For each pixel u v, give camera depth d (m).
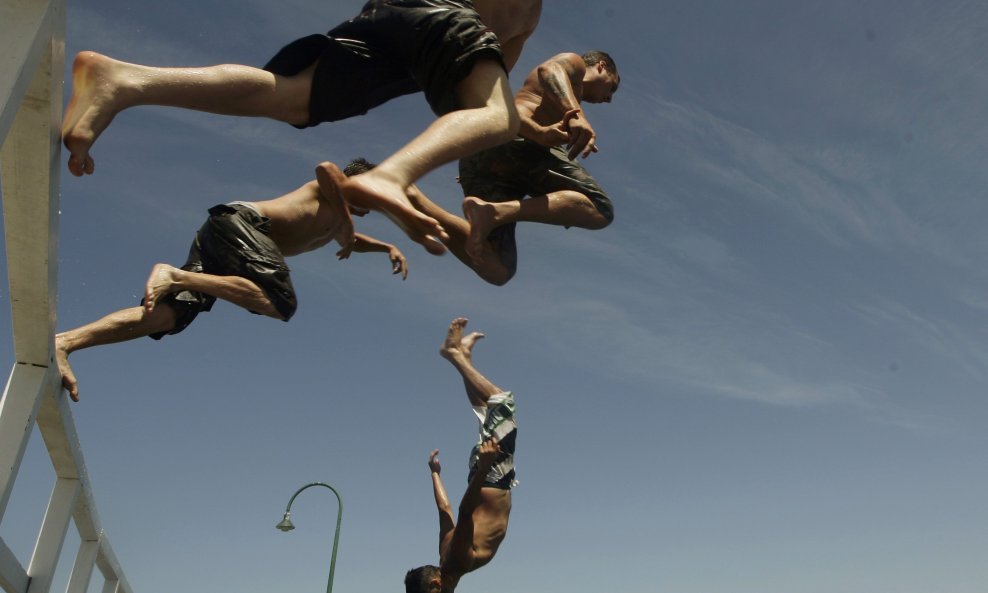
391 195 2.38
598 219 3.74
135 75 2.65
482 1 3.24
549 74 3.48
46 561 5.12
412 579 4.70
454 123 2.64
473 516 4.77
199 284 3.63
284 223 3.94
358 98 3.10
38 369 3.78
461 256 3.71
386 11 2.96
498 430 4.86
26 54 2.21
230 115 2.91
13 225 3.01
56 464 5.07
